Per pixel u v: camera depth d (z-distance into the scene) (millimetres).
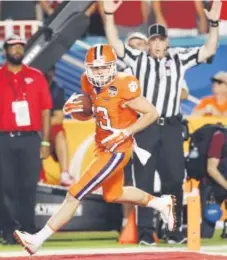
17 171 28844
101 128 23938
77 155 30578
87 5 31438
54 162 30672
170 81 28391
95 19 35875
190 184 30297
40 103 28938
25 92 28578
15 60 28469
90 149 30625
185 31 36875
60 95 30578
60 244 29031
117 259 23344
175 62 28609
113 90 23672
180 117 28703
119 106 23781
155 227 29812
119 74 23844
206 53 28844
